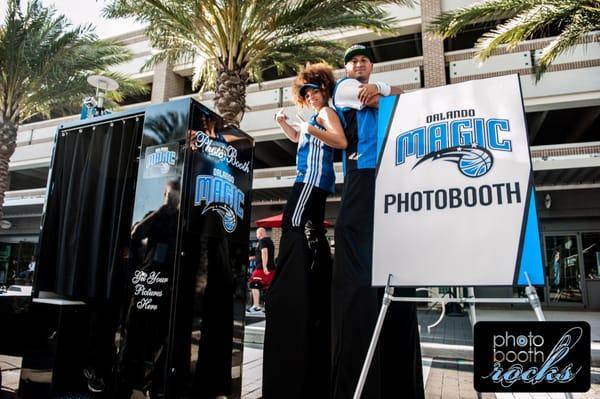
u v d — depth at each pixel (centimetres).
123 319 224
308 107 270
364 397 192
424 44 1248
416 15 1292
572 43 753
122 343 221
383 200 183
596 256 1166
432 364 488
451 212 168
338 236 219
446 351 538
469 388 377
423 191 177
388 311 227
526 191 160
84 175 269
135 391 211
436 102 190
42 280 269
